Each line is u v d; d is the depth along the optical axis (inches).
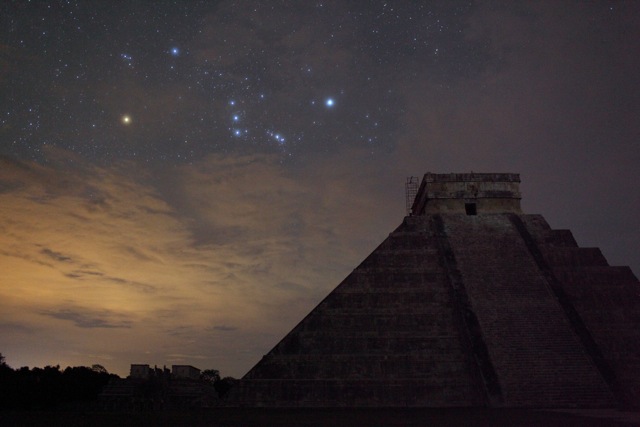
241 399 1309.1
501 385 1203.9
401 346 1393.9
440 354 1368.1
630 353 1359.5
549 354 1278.3
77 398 1638.8
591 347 1302.9
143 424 805.2
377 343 1402.6
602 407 1138.0
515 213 1814.7
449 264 1577.3
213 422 842.8
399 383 1310.3
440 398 1283.2
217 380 2468.0
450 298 1489.9
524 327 1355.8
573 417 879.1
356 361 1364.4
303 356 1379.2
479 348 1300.4
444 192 1834.4
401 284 1534.2
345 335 1419.8
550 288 1477.6
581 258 1609.3
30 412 1209.4
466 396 1279.5
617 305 1472.7
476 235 1700.3
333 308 1475.1
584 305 1472.7
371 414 1017.5
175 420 892.6
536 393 1181.7
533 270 1546.5
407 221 1766.7
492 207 1823.3
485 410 1090.1
